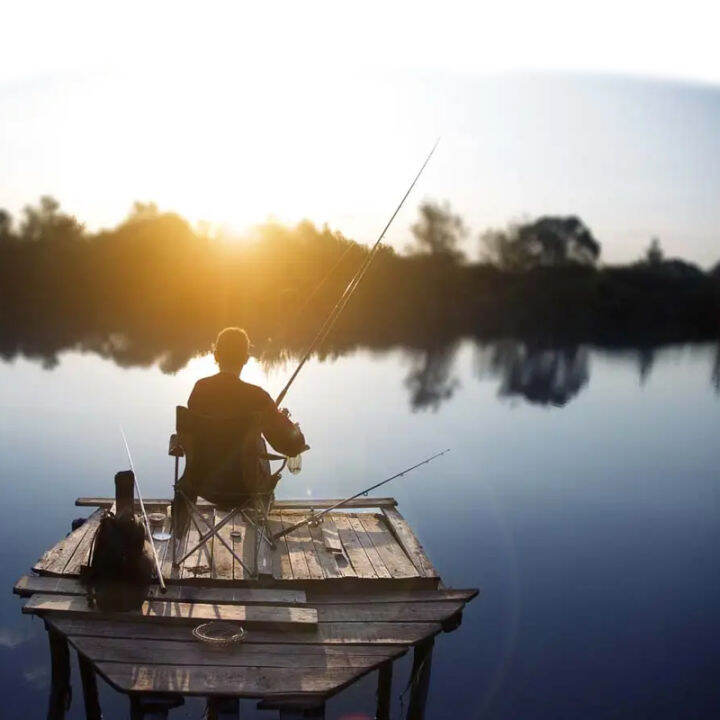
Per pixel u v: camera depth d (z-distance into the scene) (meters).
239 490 4.46
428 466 10.26
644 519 8.38
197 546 4.48
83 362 18.41
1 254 25.17
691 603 6.11
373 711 4.83
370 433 12.22
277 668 3.71
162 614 4.04
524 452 11.32
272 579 4.43
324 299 21.39
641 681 4.97
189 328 23.72
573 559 7.11
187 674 3.63
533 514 8.37
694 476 10.16
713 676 4.97
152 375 16.70
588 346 27.52
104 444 10.73
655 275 32.22
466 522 8.08
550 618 5.84
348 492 8.90
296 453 4.66
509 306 30.69
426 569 4.67
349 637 4.00
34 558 6.70
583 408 15.36
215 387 4.61
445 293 29.88
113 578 4.04
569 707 4.64
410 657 5.49
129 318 24.70
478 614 5.96
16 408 13.05
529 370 20.66
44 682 4.90
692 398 16.92
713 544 7.58
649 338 31.09
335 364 20.31
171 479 9.13
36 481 8.95
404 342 25.88
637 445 12.09
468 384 17.84
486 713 4.63
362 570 4.61
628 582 6.64
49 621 4.02
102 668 3.64
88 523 5.30
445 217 29.95
